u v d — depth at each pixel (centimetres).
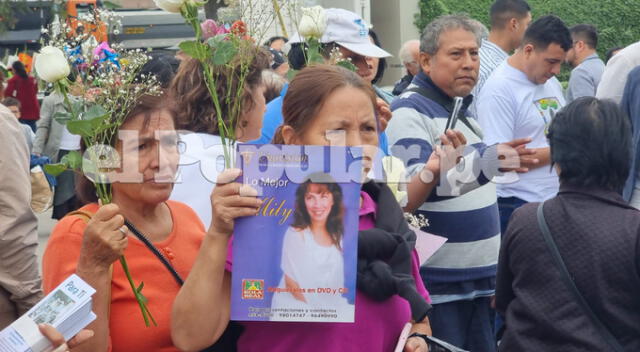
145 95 251
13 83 1273
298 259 219
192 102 312
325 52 434
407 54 591
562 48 529
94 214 231
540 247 299
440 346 250
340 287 219
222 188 217
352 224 219
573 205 299
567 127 303
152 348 247
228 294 229
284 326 235
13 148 334
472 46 399
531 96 535
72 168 235
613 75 545
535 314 296
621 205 297
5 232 330
